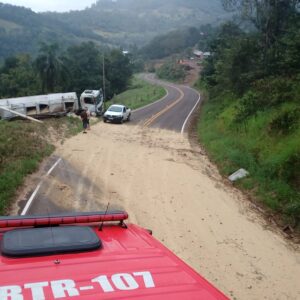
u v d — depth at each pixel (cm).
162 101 6538
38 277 313
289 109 2262
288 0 4128
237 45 4097
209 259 1029
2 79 8956
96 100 4484
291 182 1598
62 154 2077
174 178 1761
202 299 314
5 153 1852
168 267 354
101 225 426
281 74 3269
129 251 373
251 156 2012
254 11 4331
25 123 3125
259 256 1073
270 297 887
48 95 4156
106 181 1633
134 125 3638
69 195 1409
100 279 321
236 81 4047
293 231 1263
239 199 1538
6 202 1242
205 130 3291
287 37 3494
